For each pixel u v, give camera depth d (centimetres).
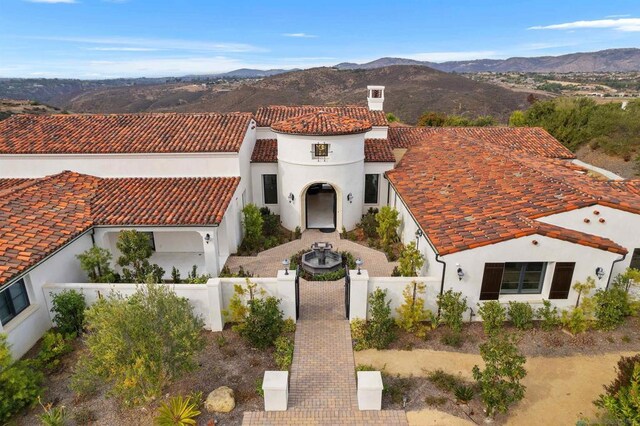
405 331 1670
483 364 1474
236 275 2130
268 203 2978
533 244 1582
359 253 2461
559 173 2188
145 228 2041
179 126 2706
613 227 1709
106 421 1245
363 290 1677
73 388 1240
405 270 1878
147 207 2116
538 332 1642
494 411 1241
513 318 1628
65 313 1584
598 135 5038
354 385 1391
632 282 1747
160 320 1251
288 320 1698
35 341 1609
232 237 2436
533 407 1291
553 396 1337
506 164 2341
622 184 2267
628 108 5228
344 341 1619
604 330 1656
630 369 1150
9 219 1809
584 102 5844
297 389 1373
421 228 1847
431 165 2709
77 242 1914
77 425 1228
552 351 1546
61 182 2297
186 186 2359
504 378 1415
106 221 1994
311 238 2695
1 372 1275
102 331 1200
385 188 2917
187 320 1277
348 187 2688
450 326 1614
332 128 2569
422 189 2322
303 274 2158
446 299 1596
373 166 2867
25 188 2108
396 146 3294
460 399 1304
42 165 2453
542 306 1681
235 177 2483
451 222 1798
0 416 1215
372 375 1298
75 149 2416
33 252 1609
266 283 1667
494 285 1642
